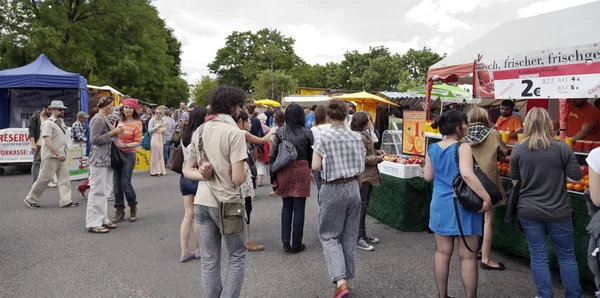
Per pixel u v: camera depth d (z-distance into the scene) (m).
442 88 13.23
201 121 4.22
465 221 3.06
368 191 4.98
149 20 28.16
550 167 3.08
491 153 4.05
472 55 5.53
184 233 4.47
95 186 5.52
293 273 4.20
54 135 6.81
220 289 2.99
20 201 7.43
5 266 4.34
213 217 2.85
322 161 3.49
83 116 9.52
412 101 21.30
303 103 21.17
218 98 2.88
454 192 3.08
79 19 25.86
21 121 12.39
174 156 4.34
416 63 50.16
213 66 62.09
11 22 22.94
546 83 4.16
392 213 5.85
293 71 59.12
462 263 3.21
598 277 2.85
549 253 4.06
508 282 3.96
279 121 6.85
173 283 3.94
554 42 4.46
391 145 9.58
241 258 2.99
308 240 5.28
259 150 8.95
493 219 4.70
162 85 32.34
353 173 3.49
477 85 5.29
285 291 3.79
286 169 4.63
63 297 3.62
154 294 3.70
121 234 5.50
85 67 22.69
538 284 3.21
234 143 2.77
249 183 4.82
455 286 3.86
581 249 3.78
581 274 3.81
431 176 3.35
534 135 3.16
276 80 48.50
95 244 5.07
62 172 6.99
